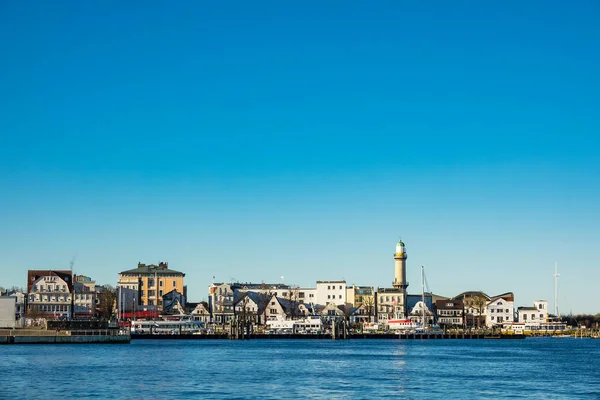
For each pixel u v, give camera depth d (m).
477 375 150.38
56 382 129.25
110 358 177.38
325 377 143.62
